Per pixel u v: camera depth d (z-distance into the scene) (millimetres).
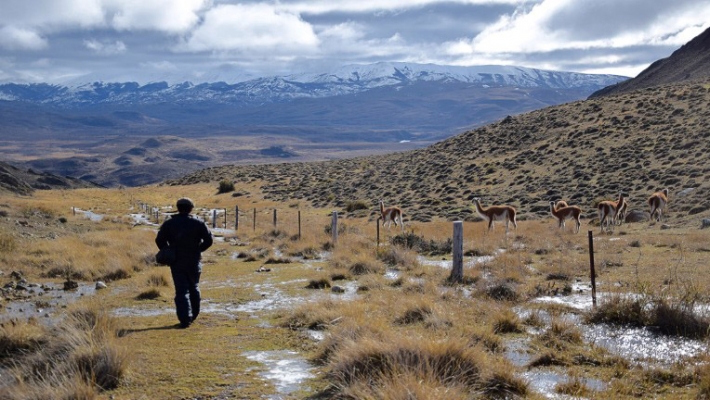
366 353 7031
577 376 6875
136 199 69688
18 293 12930
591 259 10664
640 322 9469
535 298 11805
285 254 20484
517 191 47406
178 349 8227
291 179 76312
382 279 13906
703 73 117688
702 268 14703
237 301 12094
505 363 7117
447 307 10336
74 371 6711
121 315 10797
